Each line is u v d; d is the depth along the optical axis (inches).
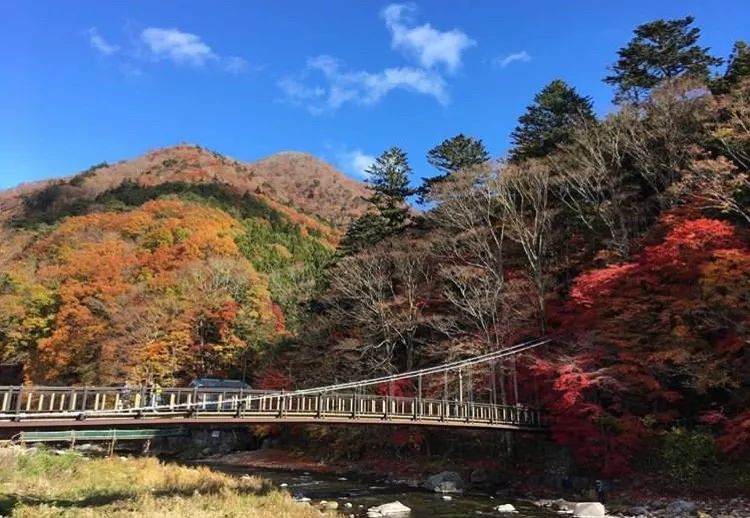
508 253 1453.0
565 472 1025.5
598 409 931.3
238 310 2148.1
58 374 2208.4
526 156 1631.4
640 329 957.8
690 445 844.0
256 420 788.0
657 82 1416.1
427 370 1153.4
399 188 1914.4
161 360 1966.0
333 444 1568.7
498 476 1128.8
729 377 846.5
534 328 1207.6
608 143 1261.1
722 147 1057.5
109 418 677.9
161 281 2271.2
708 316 887.7
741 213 927.7
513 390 1243.2
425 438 1323.8
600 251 1149.1
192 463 1600.6
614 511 804.6
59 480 839.1
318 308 1844.2
